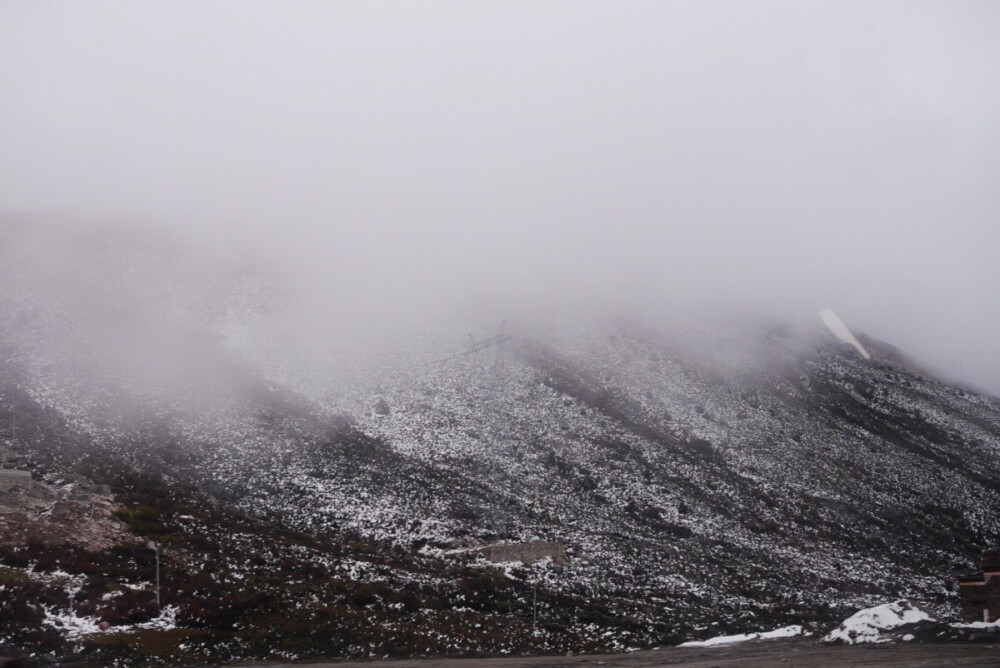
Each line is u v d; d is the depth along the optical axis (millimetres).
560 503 80688
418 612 53062
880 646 43750
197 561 54812
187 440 81125
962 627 45594
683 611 60562
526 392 104938
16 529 52625
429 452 87500
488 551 67062
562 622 54594
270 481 76000
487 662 44625
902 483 99875
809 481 96000
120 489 65000
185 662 43000
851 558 78188
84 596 46500
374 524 70875
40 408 79312
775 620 59875
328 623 49281
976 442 119750
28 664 39156
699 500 86000
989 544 87938
